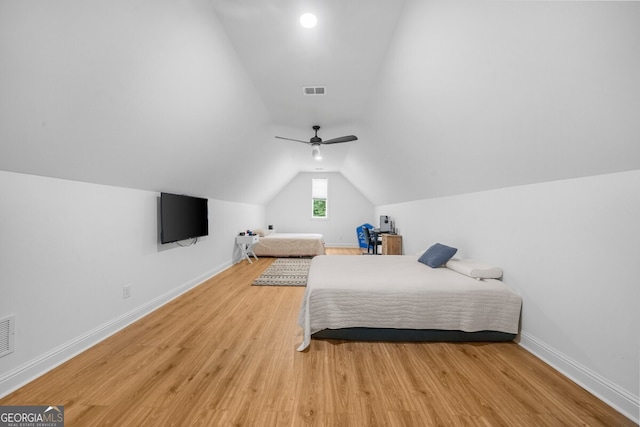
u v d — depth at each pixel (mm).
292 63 2850
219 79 2730
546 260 1937
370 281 2338
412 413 1438
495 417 1407
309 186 9195
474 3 1504
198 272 4188
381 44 2512
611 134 1312
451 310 2174
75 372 1793
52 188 1874
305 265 5633
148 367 1859
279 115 4297
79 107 1686
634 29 996
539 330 2004
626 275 1416
